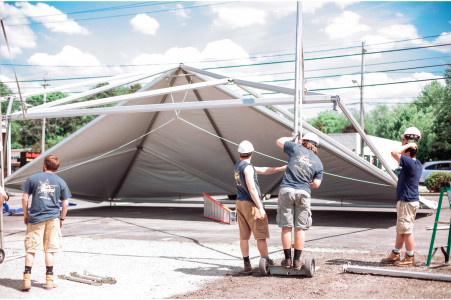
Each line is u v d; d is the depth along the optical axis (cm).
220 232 1045
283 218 536
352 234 974
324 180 1380
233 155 1520
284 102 791
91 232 1050
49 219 508
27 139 7788
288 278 534
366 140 1023
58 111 924
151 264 648
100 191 1784
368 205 1527
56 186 519
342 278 525
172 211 1641
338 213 1523
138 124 1370
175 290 492
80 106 969
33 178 512
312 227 1124
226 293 471
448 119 6316
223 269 607
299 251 532
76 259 693
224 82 1018
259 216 544
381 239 888
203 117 1331
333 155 1183
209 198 1363
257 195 541
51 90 1084
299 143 596
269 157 1405
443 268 566
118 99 969
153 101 1320
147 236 972
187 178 1745
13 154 5909
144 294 477
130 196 1905
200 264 645
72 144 1283
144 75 1195
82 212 1603
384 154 4453
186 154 1588
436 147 6400
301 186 531
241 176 549
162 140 1540
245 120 1248
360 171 1226
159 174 1741
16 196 2725
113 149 1464
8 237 974
